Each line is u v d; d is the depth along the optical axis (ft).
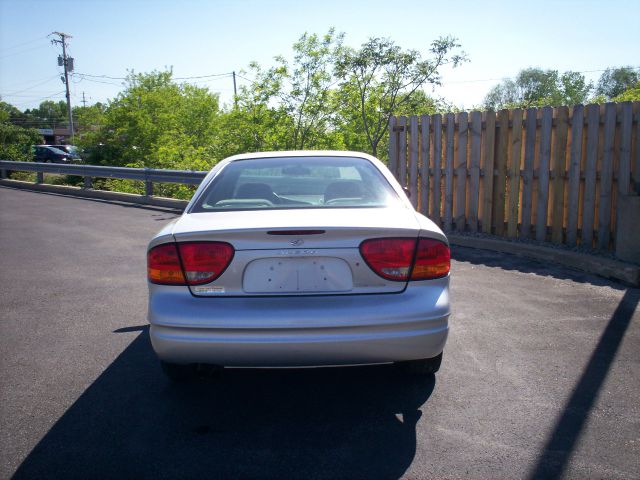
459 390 10.85
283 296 9.07
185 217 10.32
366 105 69.77
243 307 8.91
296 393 10.86
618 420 9.61
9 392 10.89
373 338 8.86
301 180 11.63
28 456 8.59
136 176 47.57
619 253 20.58
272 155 13.09
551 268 21.44
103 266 22.58
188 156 78.59
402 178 30.96
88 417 9.87
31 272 21.58
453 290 18.16
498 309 16.06
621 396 10.53
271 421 9.73
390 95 67.51
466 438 9.05
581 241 23.68
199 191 11.48
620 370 11.73
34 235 30.48
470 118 27.37
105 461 8.45
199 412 10.09
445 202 28.86
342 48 68.54
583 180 23.62
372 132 73.61
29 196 53.62
